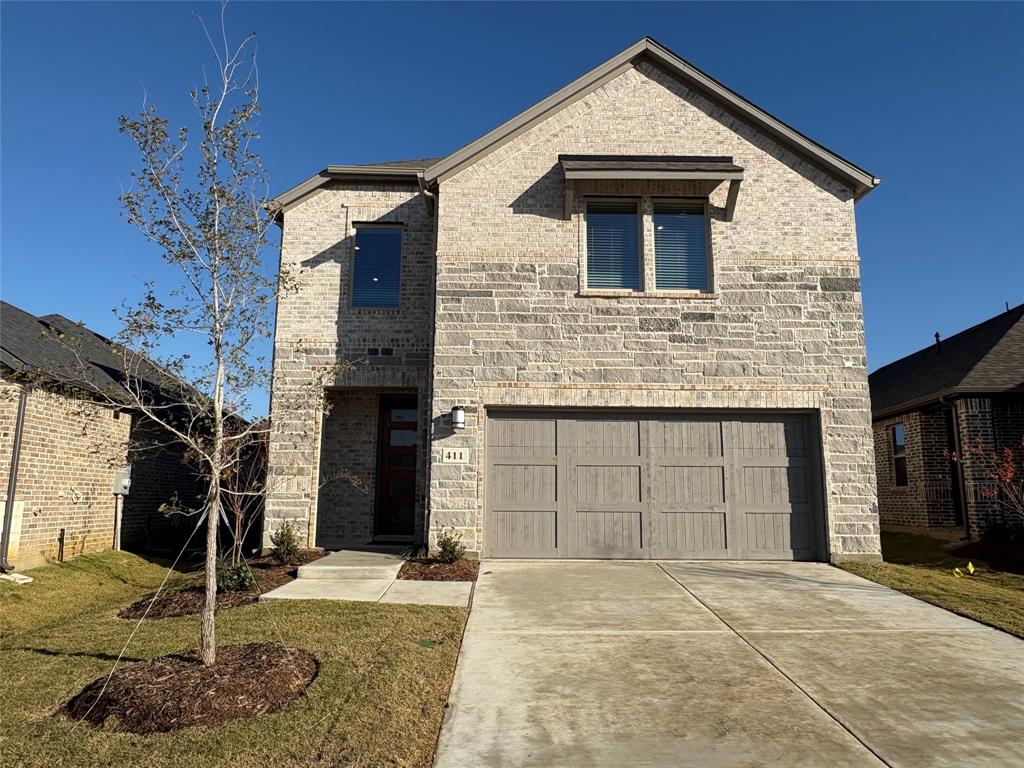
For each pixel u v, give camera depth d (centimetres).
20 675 534
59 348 1297
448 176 1098
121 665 548
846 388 1055
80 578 1091
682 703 506
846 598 819
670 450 1060
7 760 396
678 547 1039
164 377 576
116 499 1350
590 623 707
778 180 1107
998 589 913
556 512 1045
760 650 626
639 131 1124
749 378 1056
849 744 441
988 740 448
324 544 1212
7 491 1052
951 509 1421
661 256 1102
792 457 1063
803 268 1082
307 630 642
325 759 405
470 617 727
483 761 420
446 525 1019
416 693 509
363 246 1248
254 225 575
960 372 1387
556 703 506
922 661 600
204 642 523
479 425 1040
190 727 438
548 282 1073
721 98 1120
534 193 1098
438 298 1067
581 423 1066
